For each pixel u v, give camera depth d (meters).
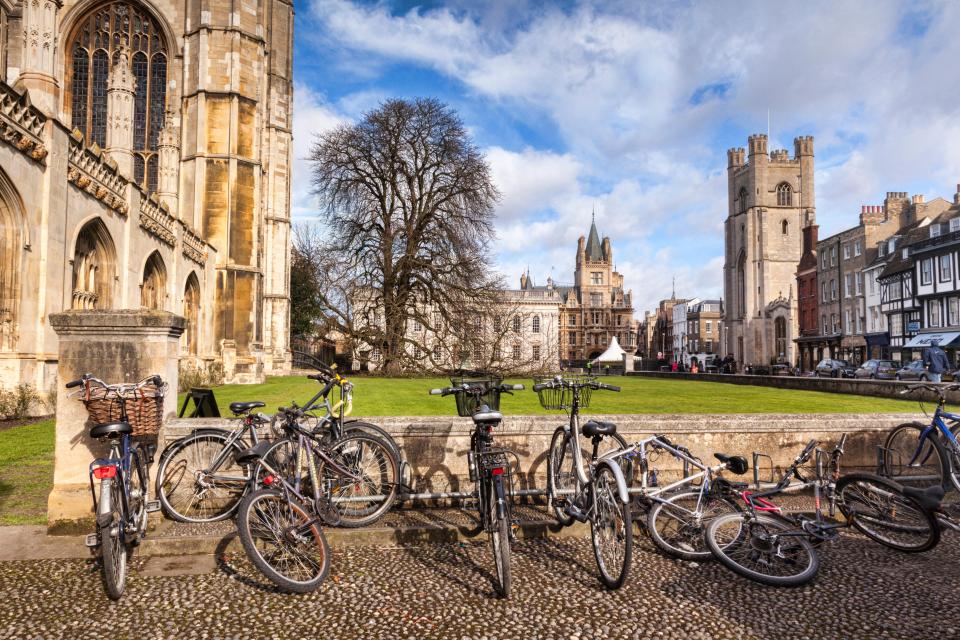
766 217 71.38
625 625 3.12
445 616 3.20
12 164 10.62
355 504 4.75
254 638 2.96
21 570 3.72
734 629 3.09
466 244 29.97
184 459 4.77
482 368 27.61
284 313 32.06
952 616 3.24
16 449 7.34
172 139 20.92
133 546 3.95
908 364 28.62
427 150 31.44
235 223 23.70
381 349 30.03
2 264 10.82
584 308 93.88
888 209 44.66
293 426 4.38
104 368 4.40
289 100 33.34
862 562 4.05
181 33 25.28
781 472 5.65
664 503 4.30
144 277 18.33
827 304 50.19
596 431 4.09
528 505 5.25
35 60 11.88
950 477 5.56
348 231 31.55
